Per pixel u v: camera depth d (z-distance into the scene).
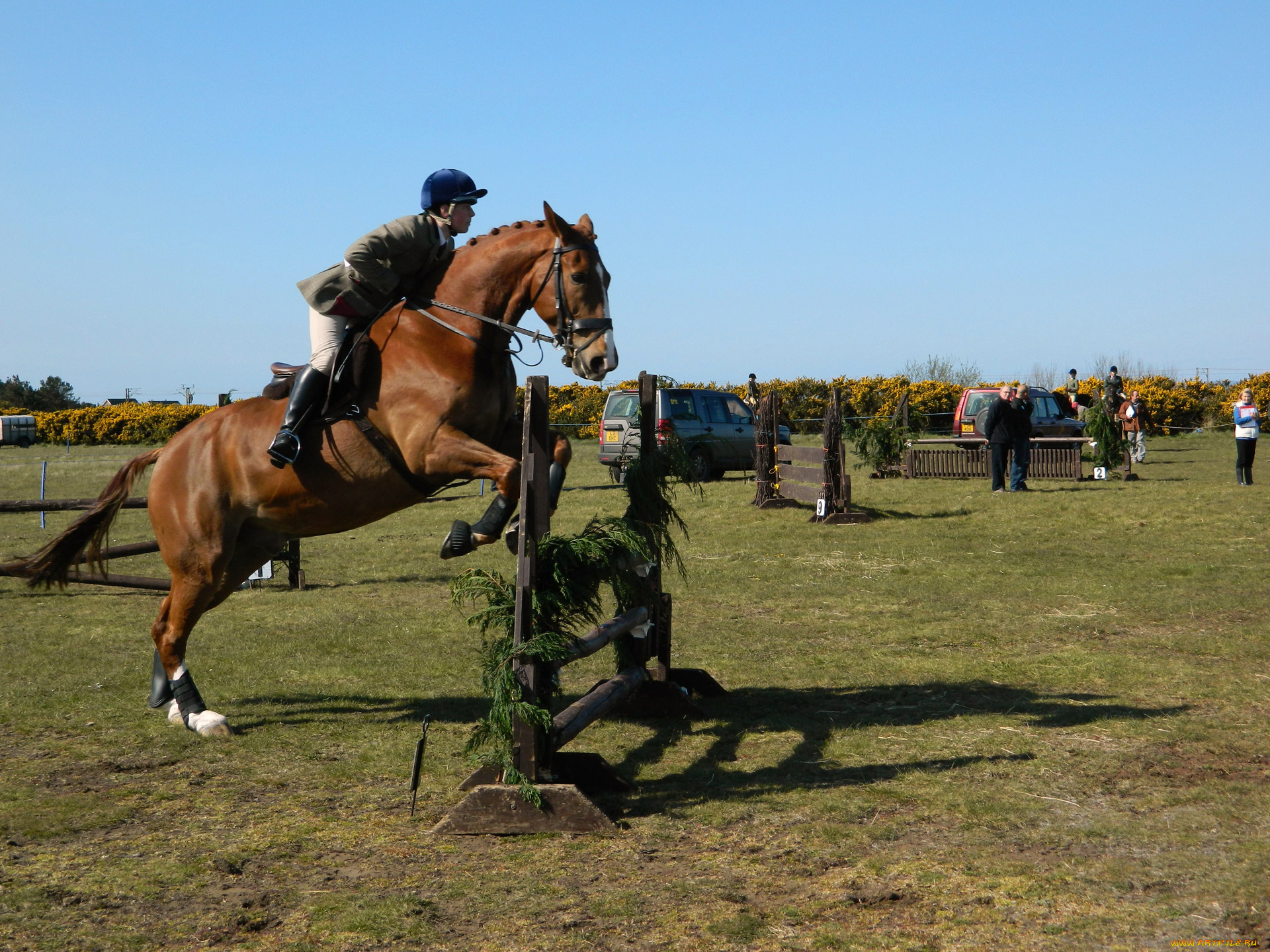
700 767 5.03
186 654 7.69
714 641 7.87
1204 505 15.23
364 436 5.11
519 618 4.35
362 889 3.67
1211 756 4.90
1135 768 4.77
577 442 37.44
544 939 3.23
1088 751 5.02
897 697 6.17
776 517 15.55
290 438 5.11
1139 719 5.52
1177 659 6.86
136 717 5.98
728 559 11.97
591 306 4.98
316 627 8.71
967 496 17.72
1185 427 38.22
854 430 22.48
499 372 5.19
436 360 5.01
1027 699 6.01
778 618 8.70
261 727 5.80
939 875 3.63
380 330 5.17
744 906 3.45
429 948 3.21
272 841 4.14
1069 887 3.51
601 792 4.68
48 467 29.83
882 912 3.37
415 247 5.16
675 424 21.62
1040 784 4.59
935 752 5.11
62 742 5.51
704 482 21.88
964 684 6.43
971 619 8.40
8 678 6.91
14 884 3.73
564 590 4.44
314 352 5.17
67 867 3.89
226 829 4.29
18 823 4.31
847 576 10.66
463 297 5.10
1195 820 4.09
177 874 3.80
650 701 5.96
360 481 5.21
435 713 6.11
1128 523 13.95
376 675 7.02
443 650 7.81
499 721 4.27
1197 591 9.22
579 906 3.49
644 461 5.52
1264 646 7.12
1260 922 3.20
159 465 5.76
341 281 5.14
